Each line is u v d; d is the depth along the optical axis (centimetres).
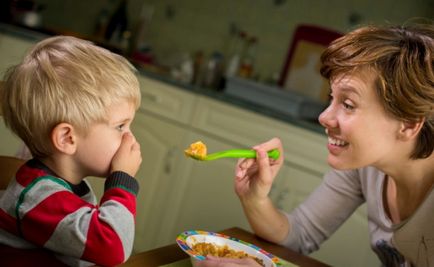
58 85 96
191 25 352
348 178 140
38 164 100
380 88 102
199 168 272
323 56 111
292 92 314
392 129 106
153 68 325
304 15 322
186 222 274
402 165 115
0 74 116
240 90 294
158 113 285
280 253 126
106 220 93
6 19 326
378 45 104
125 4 368
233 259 97
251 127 262
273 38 329
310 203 142
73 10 385
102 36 367
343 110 108
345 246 235
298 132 251
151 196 285
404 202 123
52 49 101
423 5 297
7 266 93
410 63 101
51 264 96
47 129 97
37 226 93
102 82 100
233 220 262
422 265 121
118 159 102
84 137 99
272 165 131
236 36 338
